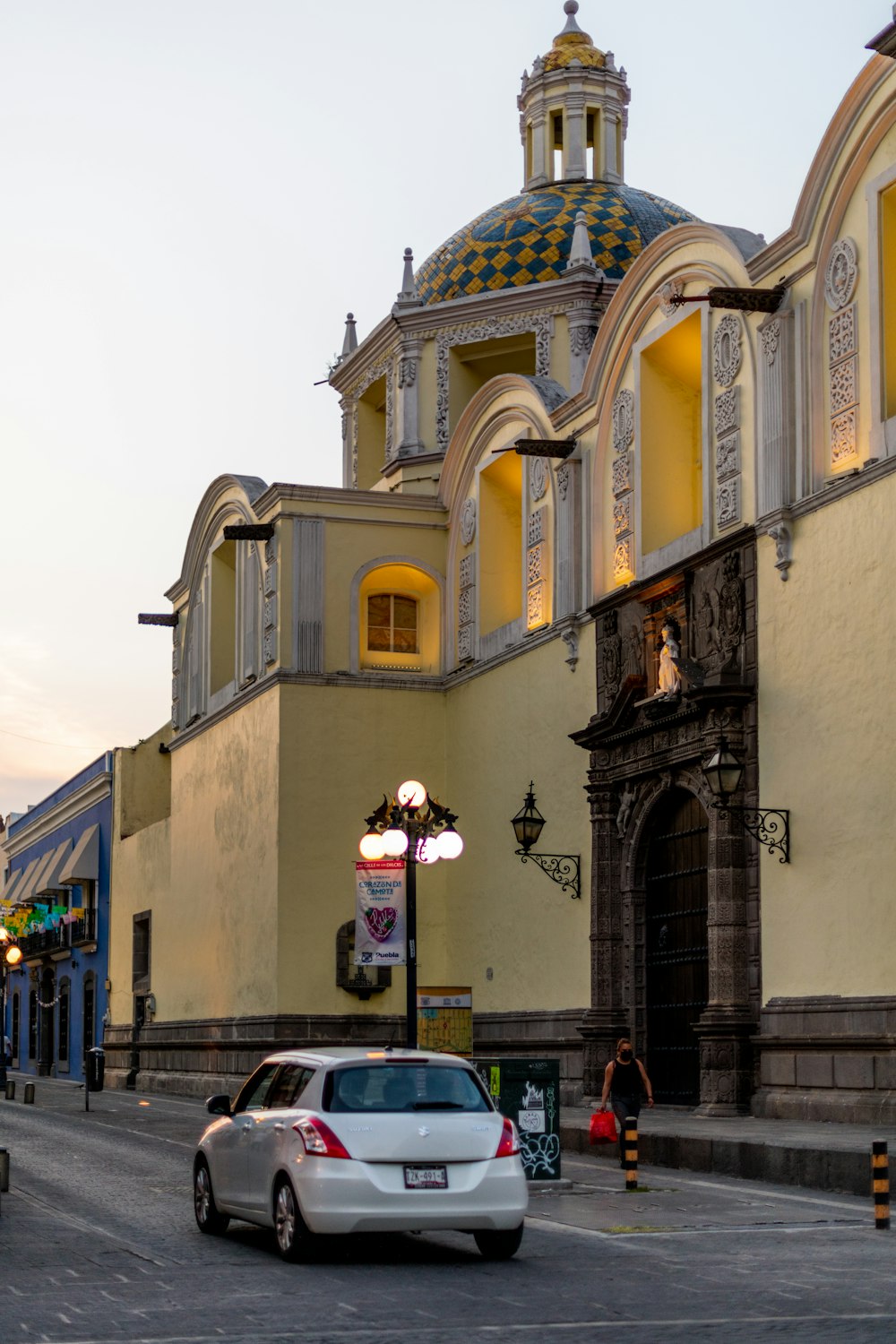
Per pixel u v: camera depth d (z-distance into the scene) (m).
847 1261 13.52
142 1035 46.47
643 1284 12.48
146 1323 10.86
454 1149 13.52
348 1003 36.91
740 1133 21.16
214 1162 15.24
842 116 24.19
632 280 30.00
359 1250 14.35
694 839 28.05
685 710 26.81
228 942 40.25
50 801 64.94
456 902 36.84
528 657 33.97
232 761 40.69
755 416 26.23
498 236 42.12
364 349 43.75
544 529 33.47
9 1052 70.19
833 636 24.02
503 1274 13.02
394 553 38.28
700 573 27.48
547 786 32.78
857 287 24.16
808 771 24.41
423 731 38.03
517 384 34.62
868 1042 22.34
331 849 37.22
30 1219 16.56
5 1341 10.23
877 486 23.25
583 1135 23.67
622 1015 29.31
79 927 57.12
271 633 38.12
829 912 23.70
